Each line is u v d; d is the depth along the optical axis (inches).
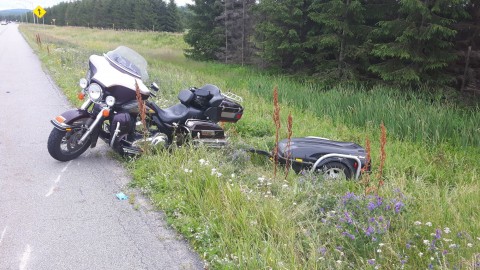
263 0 694.5
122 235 160.7
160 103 367.2
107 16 2876.5
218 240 149.9
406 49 495.2
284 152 221.3
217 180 185.8
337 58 643.5
